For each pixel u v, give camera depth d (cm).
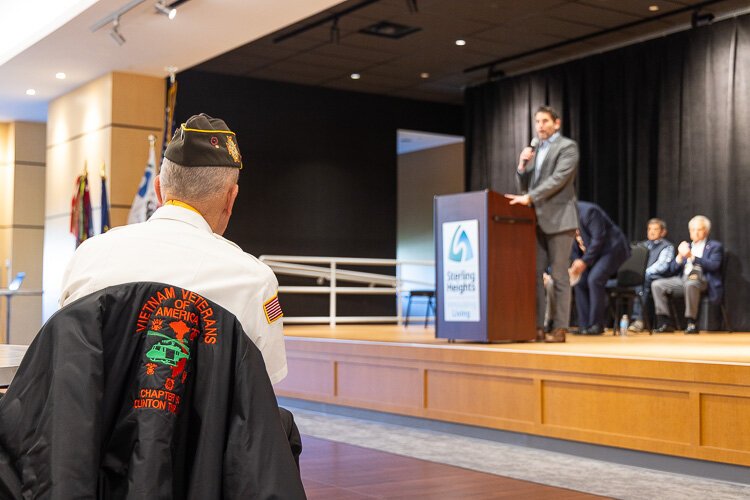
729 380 394
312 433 537
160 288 122
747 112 823
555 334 577
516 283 559
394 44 938
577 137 982
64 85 924
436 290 577
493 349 507
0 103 1022
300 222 1091
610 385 445
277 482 115
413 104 1182
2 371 170
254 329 128
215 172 139
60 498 108
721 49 842
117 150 864
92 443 112
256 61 998
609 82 955
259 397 119
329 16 842
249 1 664
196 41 766
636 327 781
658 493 368
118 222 859
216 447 117
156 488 113
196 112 1031
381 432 545
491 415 508
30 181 1148
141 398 117
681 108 881
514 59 999
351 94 1135
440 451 475
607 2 814
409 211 1372
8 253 1141
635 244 828
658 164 901
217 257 129
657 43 903
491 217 544
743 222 825
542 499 288
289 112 1091
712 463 404
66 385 113
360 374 603
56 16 741
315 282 1098
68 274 128
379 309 1141
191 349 121
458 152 1268
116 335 120
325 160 1112
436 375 545
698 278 783
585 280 754
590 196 980
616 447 444
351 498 290
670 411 419
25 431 114
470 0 800
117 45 777
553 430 471
